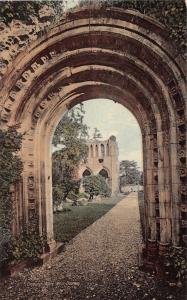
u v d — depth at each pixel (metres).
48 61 8.41
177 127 7.56
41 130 9.75
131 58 8.13
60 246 11.02
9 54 8.00
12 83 8.17
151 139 9.05
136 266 8.83
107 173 42.56
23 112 8.83
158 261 8.04
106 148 42.62
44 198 9.91
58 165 20.95
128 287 7.29
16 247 8.65
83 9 7.59
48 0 7.74
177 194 7.53
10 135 8.08
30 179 9.51
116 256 10.01
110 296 6.81
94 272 8.48
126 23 7.50
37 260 9.25
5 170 8.06
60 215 21.27
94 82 9.95
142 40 7.43
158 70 7.79
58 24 7.83
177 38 6.95
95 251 10.80
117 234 13.91
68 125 19.73
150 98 8.48
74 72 9.13
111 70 9.06
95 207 25.92
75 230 15.19
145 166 9.44
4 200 8.16
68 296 6.89
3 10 7.63
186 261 7.16
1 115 8.19
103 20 7.63
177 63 7.09
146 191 9.21
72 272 8.52
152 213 8.77
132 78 8.79
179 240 7.50
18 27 7.89
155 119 8.36
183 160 7.51
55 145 20.17
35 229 9.48
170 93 7.64
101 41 8.08
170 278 7.49
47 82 9.08
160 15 7.13
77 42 8.11
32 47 8.00
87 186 32.59
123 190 45.75
